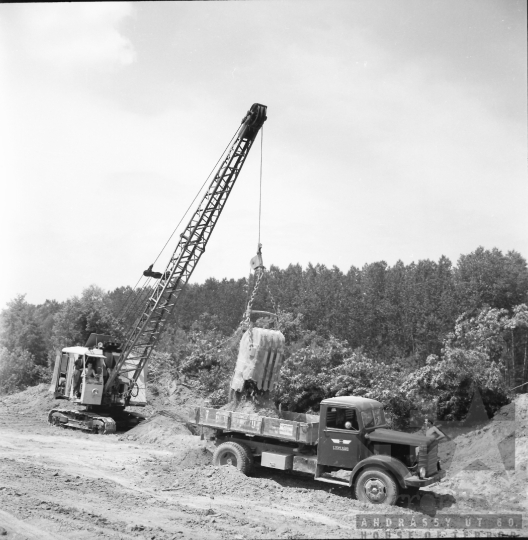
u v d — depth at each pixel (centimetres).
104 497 992
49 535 768
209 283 7375
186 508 946
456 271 4016
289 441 1154
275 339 1341
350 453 1050
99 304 3772
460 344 2255
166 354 3441
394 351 3819
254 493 1048
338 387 1988
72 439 1752
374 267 4541
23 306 4900
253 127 2084
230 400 1387
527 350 2494
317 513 944
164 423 1875
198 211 2141
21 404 2427
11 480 1068
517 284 3634
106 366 2134
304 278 5350
